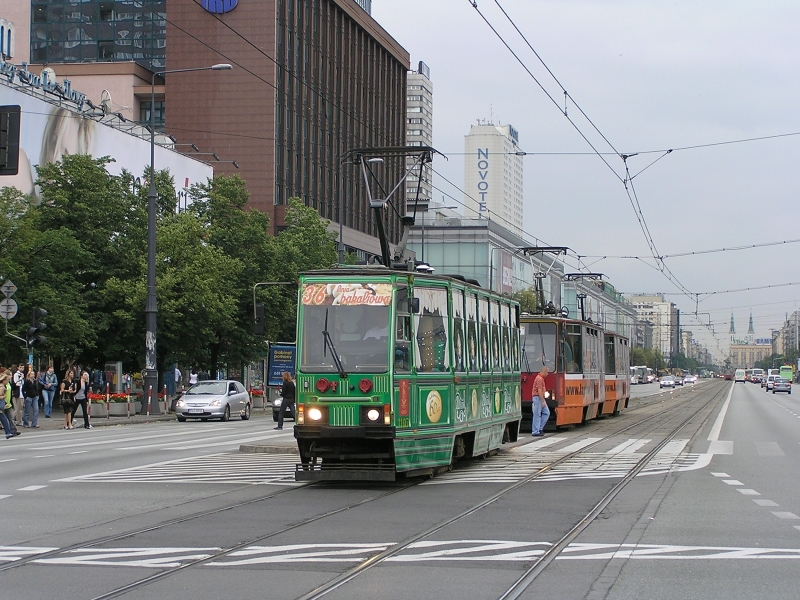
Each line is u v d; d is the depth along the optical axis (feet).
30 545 36.63
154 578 30.55
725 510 45.62
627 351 171.42
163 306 152.56
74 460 73.56
